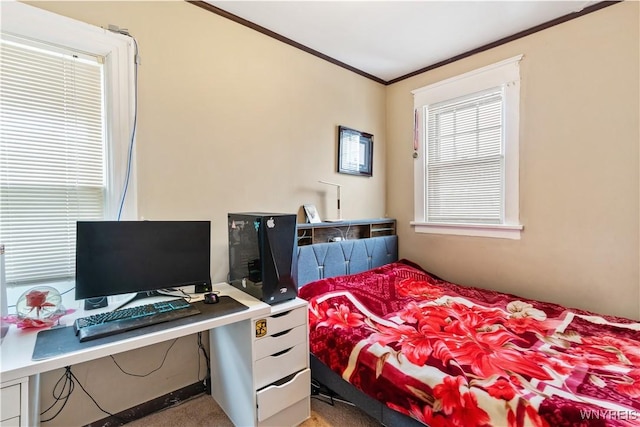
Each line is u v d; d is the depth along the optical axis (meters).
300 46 2.53
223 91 2.11
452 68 2.79
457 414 1.20
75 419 1.62
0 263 1.27
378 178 3.24
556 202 2.26
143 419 1.79
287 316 1.71
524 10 2.11
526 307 2.07
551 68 2.24
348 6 2.05
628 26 1.95
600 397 1.12
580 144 2.14
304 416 1.77
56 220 1.62
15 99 1.50
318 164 2.69
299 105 2.54
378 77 3.19
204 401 1.96
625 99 1.97
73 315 1.49
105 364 1.70
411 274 2.68
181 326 1.36
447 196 2.88
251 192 2.26
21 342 1.20
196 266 1.77
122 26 1.73
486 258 2.63
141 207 1.80
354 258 2.78
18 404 1.04
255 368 1.58
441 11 2.11
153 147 1.83
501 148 2.52
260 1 2.01
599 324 1.80
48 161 1.59
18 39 1.49
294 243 1.83
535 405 1.09
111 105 1.70
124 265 1.57
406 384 1.38
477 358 1.42
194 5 1.98
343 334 1.77
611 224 2.05
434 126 2.96
